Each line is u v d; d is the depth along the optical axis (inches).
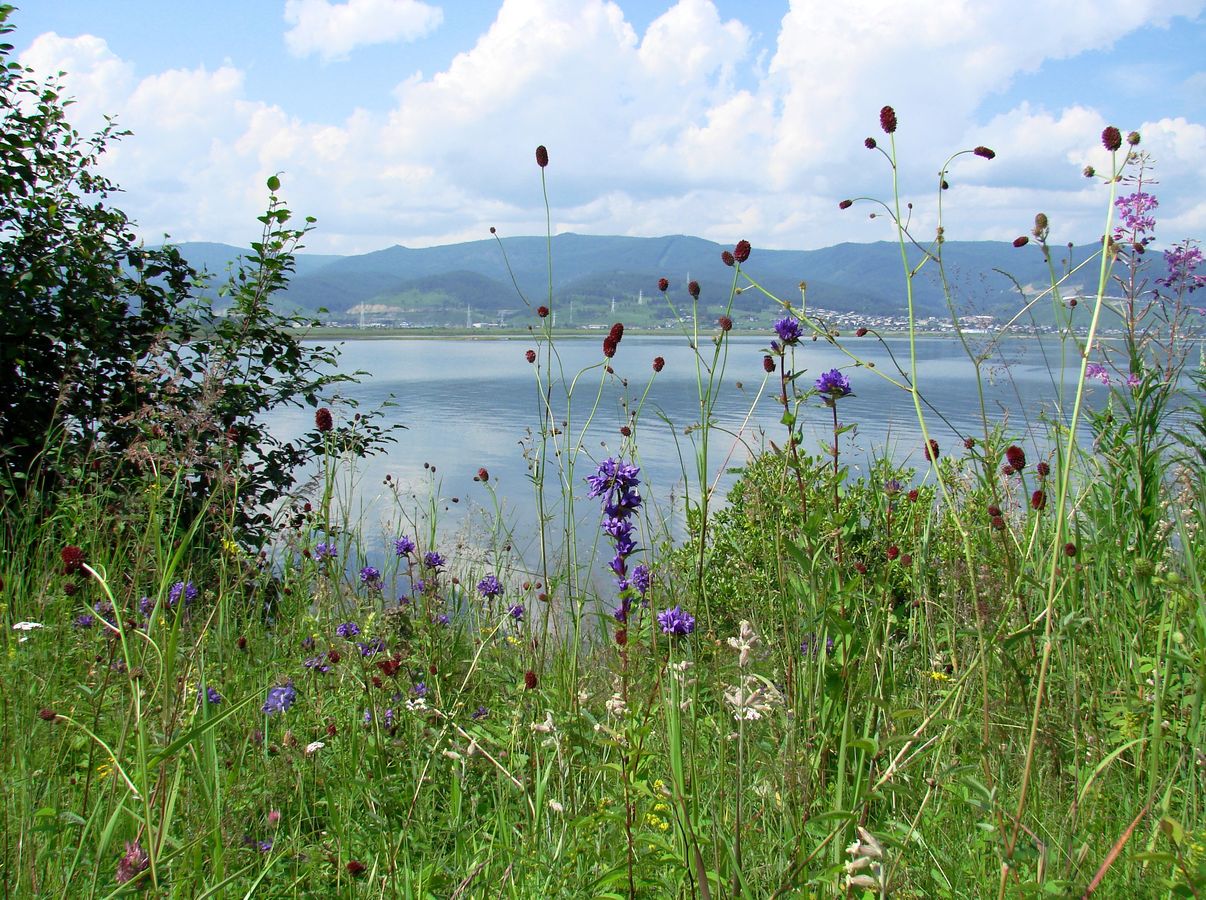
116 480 251.9
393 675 133.6
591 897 92.9
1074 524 148.7
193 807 108.3
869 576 136.9
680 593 166.4
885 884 76.9
